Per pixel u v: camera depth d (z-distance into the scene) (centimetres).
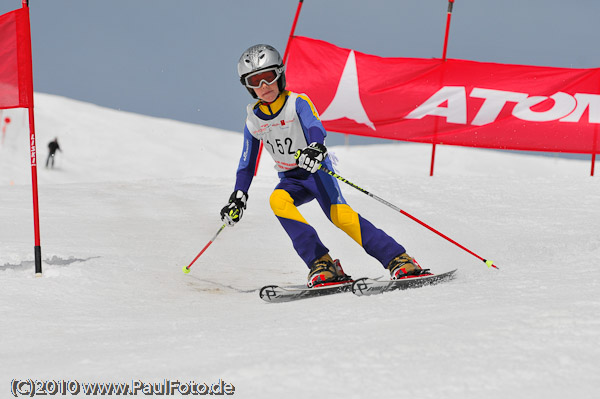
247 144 1444
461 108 3906
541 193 3161
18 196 3391
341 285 1280
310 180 1375
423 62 3928
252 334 881
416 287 1261
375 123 3966
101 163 12200
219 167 13162
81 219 2631
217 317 1124
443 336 752
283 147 1375
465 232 2272
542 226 2386
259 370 661
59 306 1263
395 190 3275
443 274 1290
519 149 3872
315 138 1282
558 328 755
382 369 645
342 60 3991
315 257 1328
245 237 2245
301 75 4022
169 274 1633
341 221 1342
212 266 1777
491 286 1103
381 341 748
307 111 1325
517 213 2675
